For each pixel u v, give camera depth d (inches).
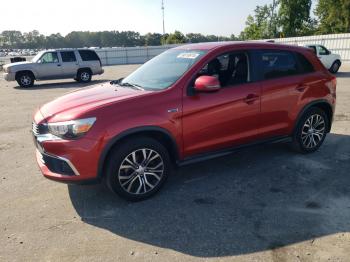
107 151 142.8
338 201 154.5
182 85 158.2
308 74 202.5
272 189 167.3
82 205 154.4
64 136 140.3
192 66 163.6
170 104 153.6
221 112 167.5
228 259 115.6
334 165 196.2
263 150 221.1
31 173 193.3
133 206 152.9
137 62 1796.3
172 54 192.1
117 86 180.5
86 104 149.6
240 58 178.1
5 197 163.2
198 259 115.9
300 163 199.2
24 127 306.8
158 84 165.3
